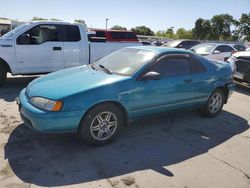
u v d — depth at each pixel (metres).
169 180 3.46
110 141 4.32
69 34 8.21
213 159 4.08
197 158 4.07
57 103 3.74
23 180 3.28
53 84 4.17
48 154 3.90
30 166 3.58
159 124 5.29
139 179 3.44
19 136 4.39
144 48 5.12
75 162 3.73
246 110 6.71
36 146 4.11
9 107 5.82
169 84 4.76
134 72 4.42
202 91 5.38
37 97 3.93
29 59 7.66
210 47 12.60
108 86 4.08
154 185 3.34
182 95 5.03
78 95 3.85
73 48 8.27
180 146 4.43
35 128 3.85
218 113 6.03
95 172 3.53
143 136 4.71
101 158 3.88
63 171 3.50
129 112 4.37
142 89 4.39
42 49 7.78
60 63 8.16
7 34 7.80
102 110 4.07
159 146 4.37
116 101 4.14
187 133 4.96
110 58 5.21
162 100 4.73
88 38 9.42
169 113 5.05
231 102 7.45
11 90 7.31
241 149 4.47
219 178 3.59
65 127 3.85
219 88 5.80
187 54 5.19
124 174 3.52
